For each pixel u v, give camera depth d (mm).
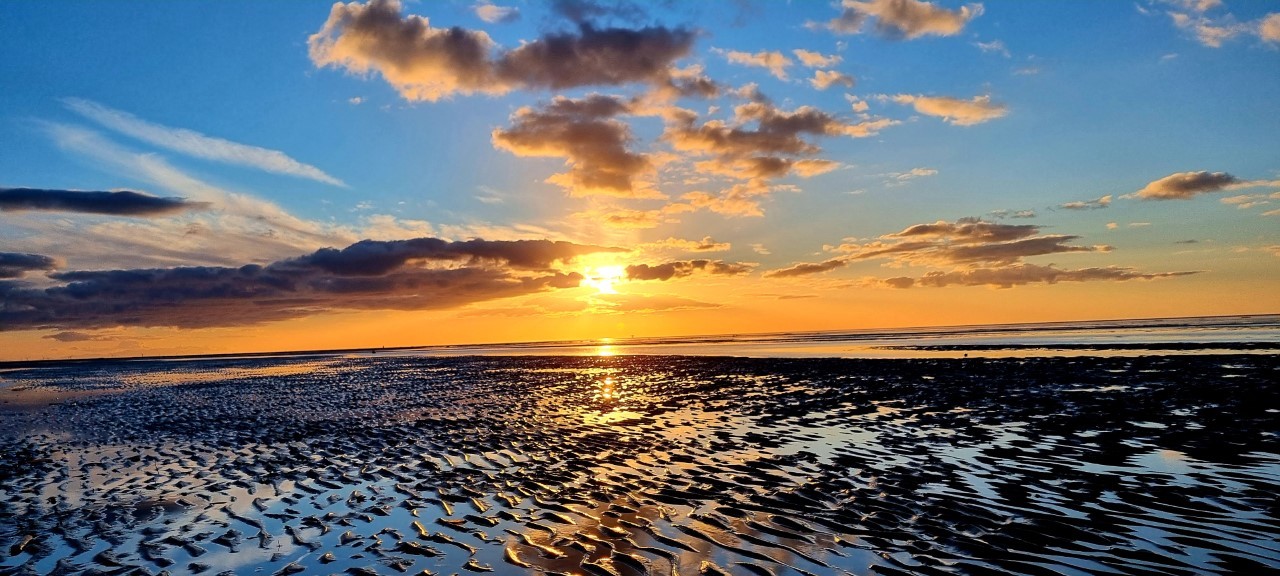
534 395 25234
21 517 9453
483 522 8336
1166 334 56906
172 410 24453
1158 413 14820
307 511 9250
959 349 47094
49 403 30359
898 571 6262
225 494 10484
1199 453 10617
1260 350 32094
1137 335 57781
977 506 8289
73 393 36469
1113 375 23656
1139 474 9477
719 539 7387
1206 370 23641
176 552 7598
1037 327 128875
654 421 17281
